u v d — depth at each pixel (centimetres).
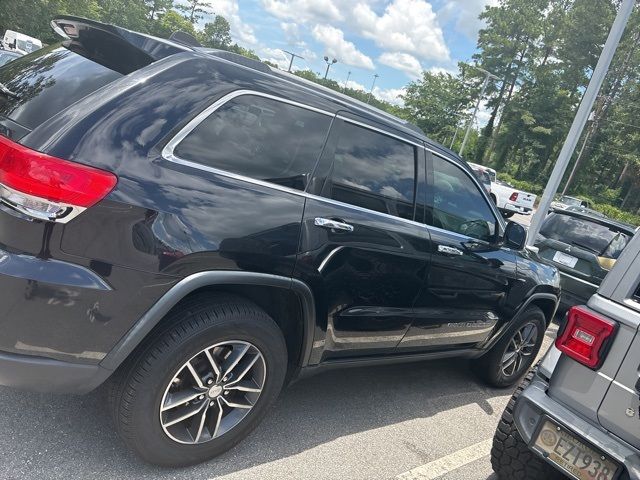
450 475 298
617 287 226
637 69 5062
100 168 201
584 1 5103
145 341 226
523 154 5519
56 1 4572
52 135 201
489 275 367
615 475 211
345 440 310
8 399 273
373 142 297
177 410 242
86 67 242
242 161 241
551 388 239
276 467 270
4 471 226
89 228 199
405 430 337
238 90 241
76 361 208
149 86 223
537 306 439
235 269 231
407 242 306
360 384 388
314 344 279
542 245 702
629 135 5178
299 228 252
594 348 223
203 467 257
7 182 196
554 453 227
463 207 355
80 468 238
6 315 195
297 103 263
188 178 222
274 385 267
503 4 5662
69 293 197
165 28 7312
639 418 210
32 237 195
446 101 6228
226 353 248
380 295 299
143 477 242
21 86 241
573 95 5322
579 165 5228
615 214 4600
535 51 5544
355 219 278
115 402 228
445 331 356
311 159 265
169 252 212
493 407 404
